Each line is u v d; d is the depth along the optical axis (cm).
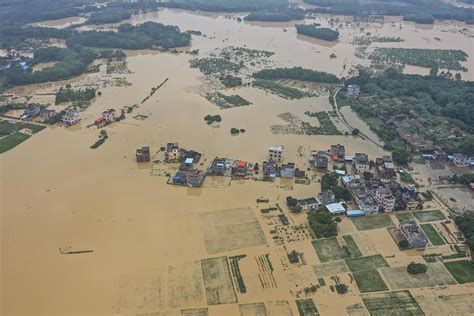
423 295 15900
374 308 15362
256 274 16725
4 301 15550
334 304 15500
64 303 15475
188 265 17138
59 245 18150
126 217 19775
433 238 18725
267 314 15050
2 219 19625
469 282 16475
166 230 18988
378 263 17325
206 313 15088
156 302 15512
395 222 19712
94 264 17175
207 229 19062
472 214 19600
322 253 17800
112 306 15350
